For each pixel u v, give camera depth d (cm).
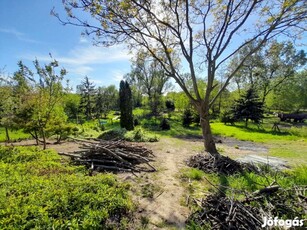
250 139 1770
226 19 945
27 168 670
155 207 474
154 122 3238
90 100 4128
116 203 441
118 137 1506
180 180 661
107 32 929
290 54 3309
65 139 1432
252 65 1449
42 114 1044
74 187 497
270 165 831
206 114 1036
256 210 407
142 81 4038
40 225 349
